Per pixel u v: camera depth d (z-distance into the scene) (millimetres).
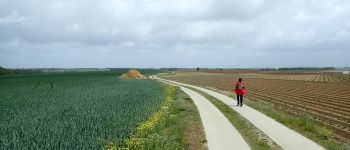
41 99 38000
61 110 26734
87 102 32875
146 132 16812
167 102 30672
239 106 30578
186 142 16656
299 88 60344
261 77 119312
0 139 15320
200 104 32344
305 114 27922
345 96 44156
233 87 67312
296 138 17094
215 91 52344
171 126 20375
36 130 17547
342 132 20656
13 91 52500
